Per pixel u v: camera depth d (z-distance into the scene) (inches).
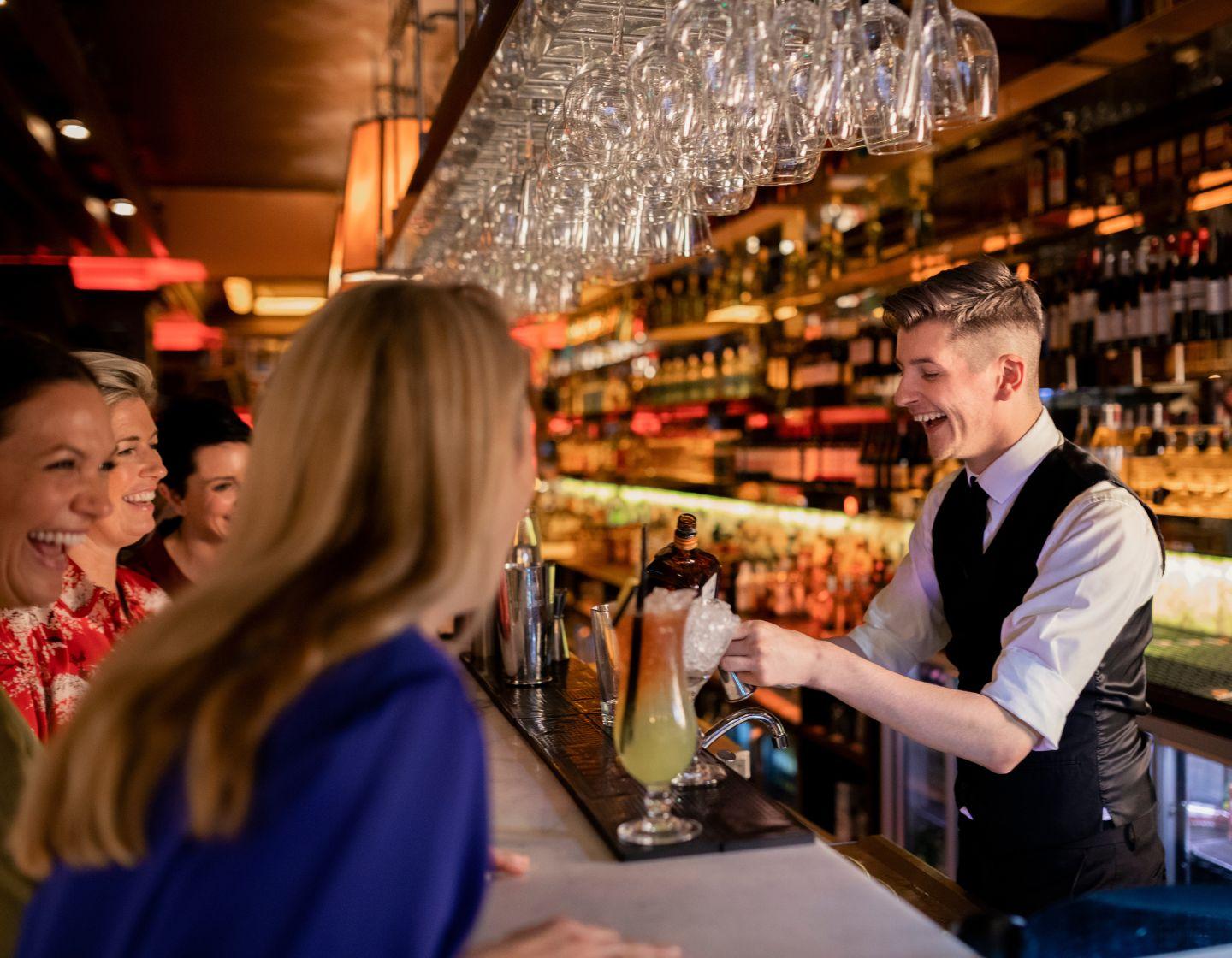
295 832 28.0
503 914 45.5
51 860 31.5
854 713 145.5
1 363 53.6
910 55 70.1
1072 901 46.4
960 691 66.7
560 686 85.9
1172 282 123.6
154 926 28.4
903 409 176.4
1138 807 72.1
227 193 293.9
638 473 288.4
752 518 229.9
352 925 27.8
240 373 431.5
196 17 169.5
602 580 230.8
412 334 33.1
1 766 49.0
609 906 46.3
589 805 58.0
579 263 123.9
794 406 214.5
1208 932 46.0
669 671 52.5
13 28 149.3
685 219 97.7
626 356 309.7
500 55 80.1
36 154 199.6
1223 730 92.0
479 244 134.0
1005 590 75.2
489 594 35.3
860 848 69.7
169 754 29.0
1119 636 70.6
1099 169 131.0
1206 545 115.6
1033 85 115.7
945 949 42.1
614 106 80.9
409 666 30.7
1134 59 110.6
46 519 54.3
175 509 99.7
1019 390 74.8
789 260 210.1
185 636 30.1
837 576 184.7
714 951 41.8
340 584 30.6
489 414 33.4
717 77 71.7
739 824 55.2
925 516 85.0
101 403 56.5
